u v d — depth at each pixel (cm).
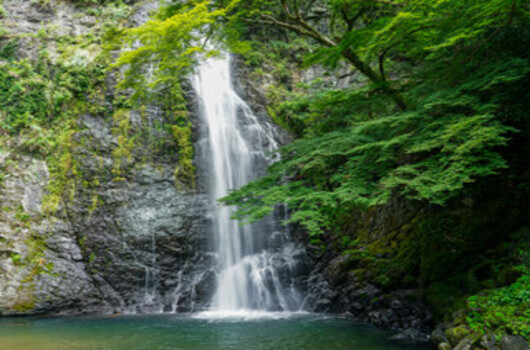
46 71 1543
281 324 1023
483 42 780
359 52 923
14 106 1447
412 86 923
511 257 851
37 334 931
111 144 1461
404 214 1195
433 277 988
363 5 1016
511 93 772
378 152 783
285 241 1468
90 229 1359
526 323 605
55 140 1439
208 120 1619
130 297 1310
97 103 1516
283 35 2112
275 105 1830
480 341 611
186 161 1519
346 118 995
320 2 1798
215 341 849
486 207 1011
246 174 1623
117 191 1408
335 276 1185
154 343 836
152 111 1545
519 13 722
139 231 1373
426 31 808
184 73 983
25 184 1338
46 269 1259
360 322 1024
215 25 980
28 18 1712
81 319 1135
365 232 1295
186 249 1396
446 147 640
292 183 862
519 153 970
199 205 1473
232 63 1855
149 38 847
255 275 1389
